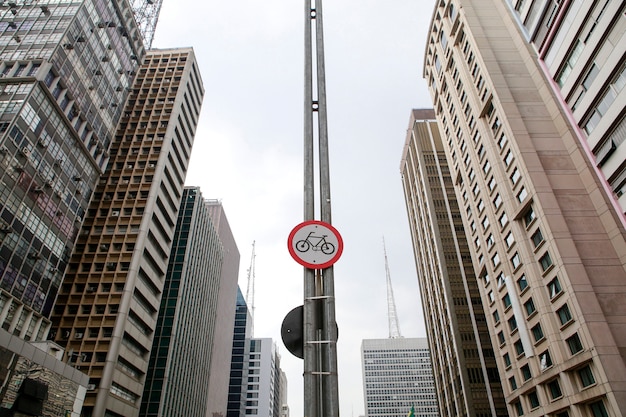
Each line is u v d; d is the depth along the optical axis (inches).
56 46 2274.9
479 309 3575.3
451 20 2689.5
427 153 4586.6
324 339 268.5
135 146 3243.1
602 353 1405.0
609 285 1551.4
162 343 3176.7
